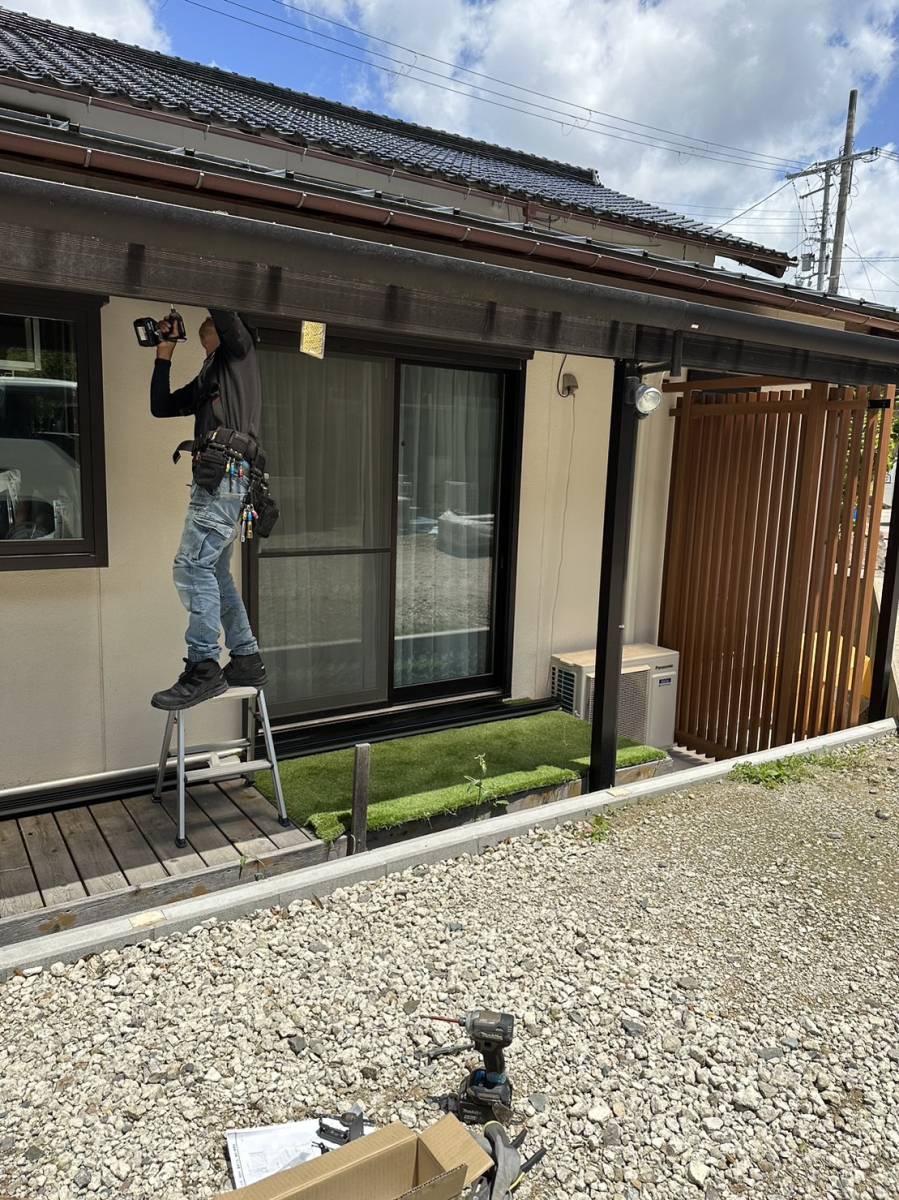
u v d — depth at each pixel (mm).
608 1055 2539
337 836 3623
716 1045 2598
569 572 5824
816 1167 2195
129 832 3594
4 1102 2248
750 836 4020
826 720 5836
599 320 3867
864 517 5559
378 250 2975
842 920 3340
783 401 5715
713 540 6234
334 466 4629
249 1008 2648
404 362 4816
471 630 5496
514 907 3299
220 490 3309
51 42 6152
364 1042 2529
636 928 3203
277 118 5855
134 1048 2459
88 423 3680
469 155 8445
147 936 2941
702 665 6395
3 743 3734
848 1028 2713
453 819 4090
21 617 3713
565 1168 2141
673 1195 2090
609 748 4383
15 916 2912
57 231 2459
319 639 4750
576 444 5668
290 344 4227
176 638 4141
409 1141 1950
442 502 5207
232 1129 2186
